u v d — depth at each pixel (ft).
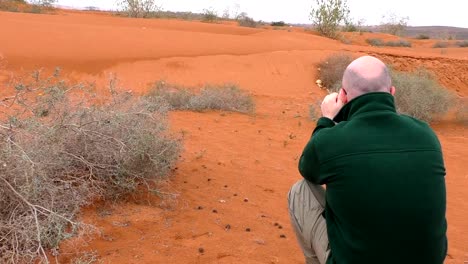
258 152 23.53
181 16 197.67
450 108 38.50
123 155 14.39
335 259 7.58
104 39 58.85
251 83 53.06
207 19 196.13
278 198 17.02
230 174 19.17
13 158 11.25
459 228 15.88
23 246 10.68
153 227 13.32
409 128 7.55
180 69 52.65
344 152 7.39
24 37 54.39
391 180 7.12
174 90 38.42
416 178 7.16
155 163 14.84
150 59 53.36
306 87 55.06
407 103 36.24
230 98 35.99
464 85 73.15
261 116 34.58
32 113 14.15
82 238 11.98
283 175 19.93
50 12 154.40
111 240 12.36
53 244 11.05
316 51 65.21
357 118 7.64
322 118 8.68
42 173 11.43
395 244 7.07
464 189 20.38
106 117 14.66
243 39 72.49
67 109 14.55
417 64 74.38
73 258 11.20
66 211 12.42
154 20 116.16
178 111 33.35
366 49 80.12
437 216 7.18
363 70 7.84
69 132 14.19
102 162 14.37
